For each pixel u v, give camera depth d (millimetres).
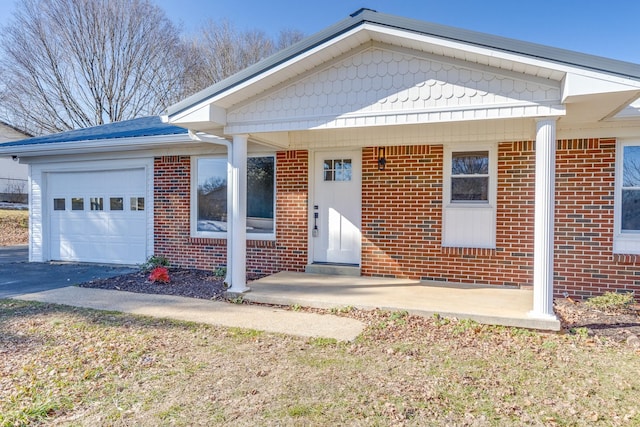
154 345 4715
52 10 26000
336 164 8531
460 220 7656
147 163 9867
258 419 3133
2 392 3551
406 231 7906
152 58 29250
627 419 3115
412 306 5953
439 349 4590
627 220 6809
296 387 3654
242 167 6766
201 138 7340
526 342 4824
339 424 3059
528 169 7160
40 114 26672
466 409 3268
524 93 5008
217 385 3701
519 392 3559
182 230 9586
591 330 5270
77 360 4254
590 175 6766
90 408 3301
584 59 4410
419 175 7785
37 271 9609
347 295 6629
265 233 9062
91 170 10500
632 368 4070
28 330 5227
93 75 27641
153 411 3252
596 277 6809
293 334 5102
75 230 10820
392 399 3428
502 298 6426
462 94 5227
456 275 7629
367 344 4750
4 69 25812
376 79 5602
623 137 6629
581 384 3713
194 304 6578
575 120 6098
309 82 5973
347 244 8492
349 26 5281
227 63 31578
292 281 7699
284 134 8188
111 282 8305
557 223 6965
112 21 27547
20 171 31484
